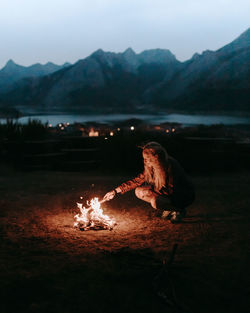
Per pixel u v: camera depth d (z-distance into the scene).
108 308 2.33
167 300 2.41
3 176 7.73
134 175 8.03
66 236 3.71
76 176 7.82
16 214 4.59
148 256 3.10
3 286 2.57
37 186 6.47
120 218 4.45
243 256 3.19
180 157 8.43
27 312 2.25
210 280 2.72
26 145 9.34
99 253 3.23
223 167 8.45
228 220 4.31
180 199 4.02
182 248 3.38
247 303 2.41
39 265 2.95
